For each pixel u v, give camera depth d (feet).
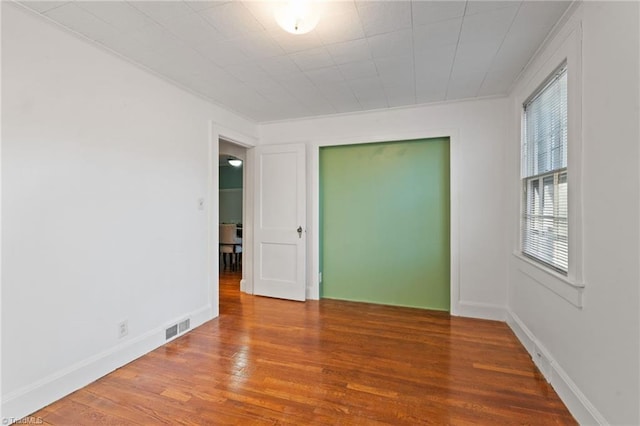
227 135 11.54
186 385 6.66
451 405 5.96
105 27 6.28
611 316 4.59
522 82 8.77
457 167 10.77
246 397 6.24
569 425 5.40
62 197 6.32
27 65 5.74
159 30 6.43
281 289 13.00
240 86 9.37
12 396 5.50
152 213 8.43
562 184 6.59
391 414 5.73
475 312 10.70
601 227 4.86
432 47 7.18
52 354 6.11
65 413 5.76
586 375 5.26
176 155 9.23
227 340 8.92
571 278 5.71
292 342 8.78
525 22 6.17
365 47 7.18
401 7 5.71
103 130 7.14
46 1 5.43
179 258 9.33
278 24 6.09
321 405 5.99
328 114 12.19
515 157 9.50
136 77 7.97
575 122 5.58
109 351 7.21
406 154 12.00
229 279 16.58
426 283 11.84
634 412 4.11
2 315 5.41
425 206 11.82
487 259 10.51
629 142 4.22
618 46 4.44
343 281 12.96
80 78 6.65
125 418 5.63
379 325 10.05
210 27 6.34
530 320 8.07
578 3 5.49
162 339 8.65
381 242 12.40
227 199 23.88
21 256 5.67
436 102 10.82
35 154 5.88
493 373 7.10
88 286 6.80
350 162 12.73
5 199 5.47
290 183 12.83
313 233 12.88
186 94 9.62
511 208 9.95
